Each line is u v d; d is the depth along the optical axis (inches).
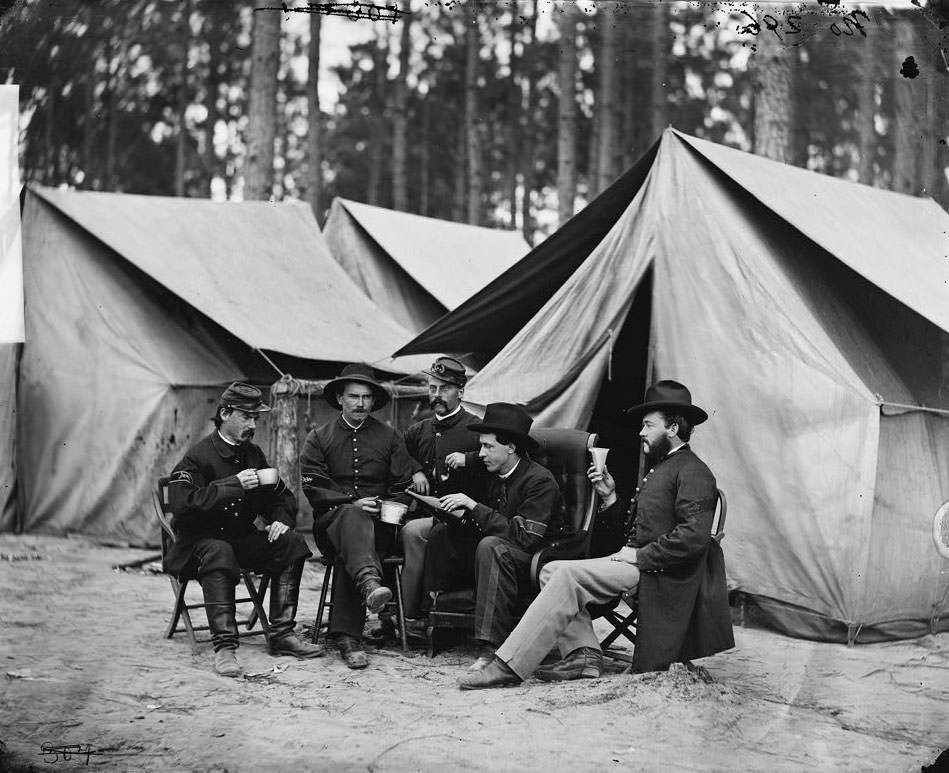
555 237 292.8
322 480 211.3
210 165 834.8
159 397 349.4
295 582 202.5
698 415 193.5
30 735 147.5
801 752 147.4
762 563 246.5
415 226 503.8
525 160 868.6
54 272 370.9
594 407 300.2
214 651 188.1
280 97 892.6
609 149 607.8
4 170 333.1
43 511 357.7
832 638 232.7
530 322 281.3
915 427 243.9
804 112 574.9
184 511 193.2
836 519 235.3
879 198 321.7
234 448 203.9
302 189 925.2
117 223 386.0
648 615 181.5
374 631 216.2
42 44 215.0
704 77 729.0
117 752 141.0
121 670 183.0
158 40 665.0
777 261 265.3
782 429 245.9
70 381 360.2
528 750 144.4
